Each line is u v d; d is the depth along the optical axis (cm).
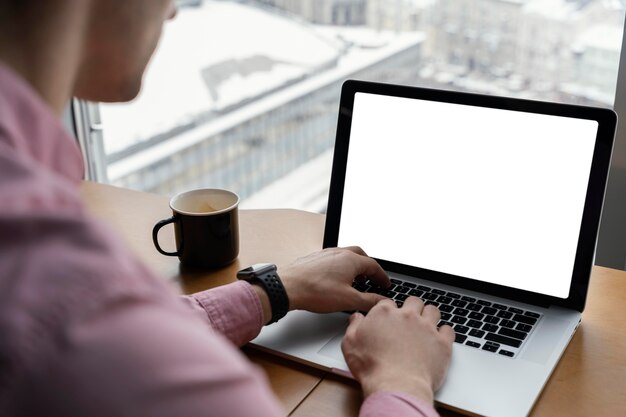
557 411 77
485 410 75
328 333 90
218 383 34
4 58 39
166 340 33
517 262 95
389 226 103
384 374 75
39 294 31
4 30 39
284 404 79
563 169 92
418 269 102
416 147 101
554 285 94
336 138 105
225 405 34
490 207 97
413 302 89
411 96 100
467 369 82
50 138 38
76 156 40
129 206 129
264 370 85
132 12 46
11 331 30
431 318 86
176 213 106
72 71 44
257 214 126
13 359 30
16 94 36
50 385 30
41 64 40
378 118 103
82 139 171
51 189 34
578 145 91
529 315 92
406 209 102
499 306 94
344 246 106
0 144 34
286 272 93
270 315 89
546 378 80
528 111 94
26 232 32
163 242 116
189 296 87
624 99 119
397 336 80
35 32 39
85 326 31
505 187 96
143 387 32
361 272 97
